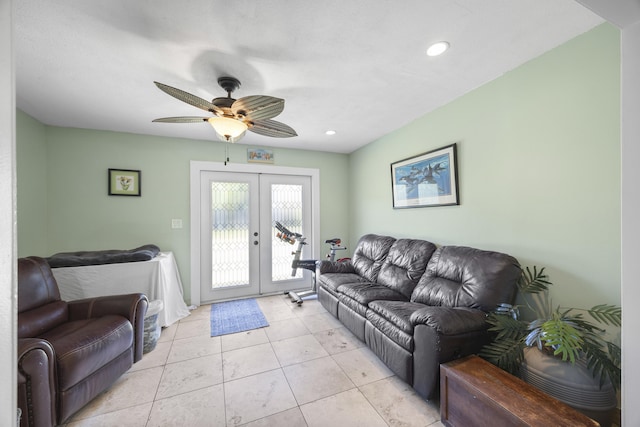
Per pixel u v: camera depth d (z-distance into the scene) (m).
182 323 2.86
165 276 2.81
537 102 1.79
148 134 3.27
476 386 1.28
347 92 2.25
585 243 1.57
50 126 2.89
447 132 2.49
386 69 1.91
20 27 1.43
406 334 1.76
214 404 1.64
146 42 1.57
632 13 0.75
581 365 1.27
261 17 1.38
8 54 0.40
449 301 1.94
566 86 1.64
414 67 1.89
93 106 2.43
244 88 2.14
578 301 1.60
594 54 1.52
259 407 1.61
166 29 1.46
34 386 1.27
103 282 2.51
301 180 4.17
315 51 1.68
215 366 2.04
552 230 1.73
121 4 1.29
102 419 1.52
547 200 1.75
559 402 1.17
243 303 3.51
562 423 1.05
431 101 2.46
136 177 3.22
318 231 4.19
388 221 3.40
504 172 2.01
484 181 2.16
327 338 2.50
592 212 1.54
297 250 3.76
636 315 0.75
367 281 2.92
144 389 1.78
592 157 1.54
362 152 3.99
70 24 1.41
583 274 1.58
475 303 1.78
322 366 2.04
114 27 1.44
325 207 4.27
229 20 1.40
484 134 2.15
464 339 1.58
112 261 2.55
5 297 0.39
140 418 1.53
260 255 3.89
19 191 2.50
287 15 1.37
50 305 1.87
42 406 1.29
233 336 2.55
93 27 1.44
